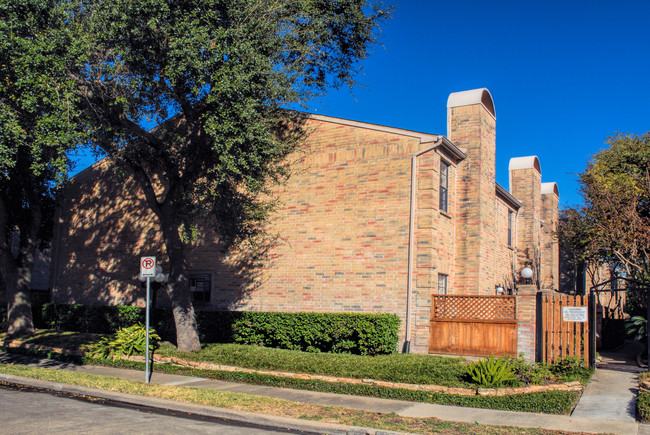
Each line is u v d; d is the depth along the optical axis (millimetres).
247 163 13219
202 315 17516
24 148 16281
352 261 16234
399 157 16000
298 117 17625
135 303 20422
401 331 15211
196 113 13672
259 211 15625
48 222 23609
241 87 12469
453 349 14500
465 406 9930
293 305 16953
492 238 19484
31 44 11844
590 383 11297
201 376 13000
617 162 22734
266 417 8969
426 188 15516
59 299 22328
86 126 12797
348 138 16859
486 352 14062
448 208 17594
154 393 10539
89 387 11055
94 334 18719
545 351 12875
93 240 21906
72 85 12000
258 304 17562
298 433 8414
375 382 11562
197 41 12406
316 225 16953
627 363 14156
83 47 12336
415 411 9539
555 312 12852
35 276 31891
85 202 22422
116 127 13906
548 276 26703
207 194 14203
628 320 15391
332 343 15430
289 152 16812
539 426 8445
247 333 16672
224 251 16000
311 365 12680
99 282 21422
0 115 11953
